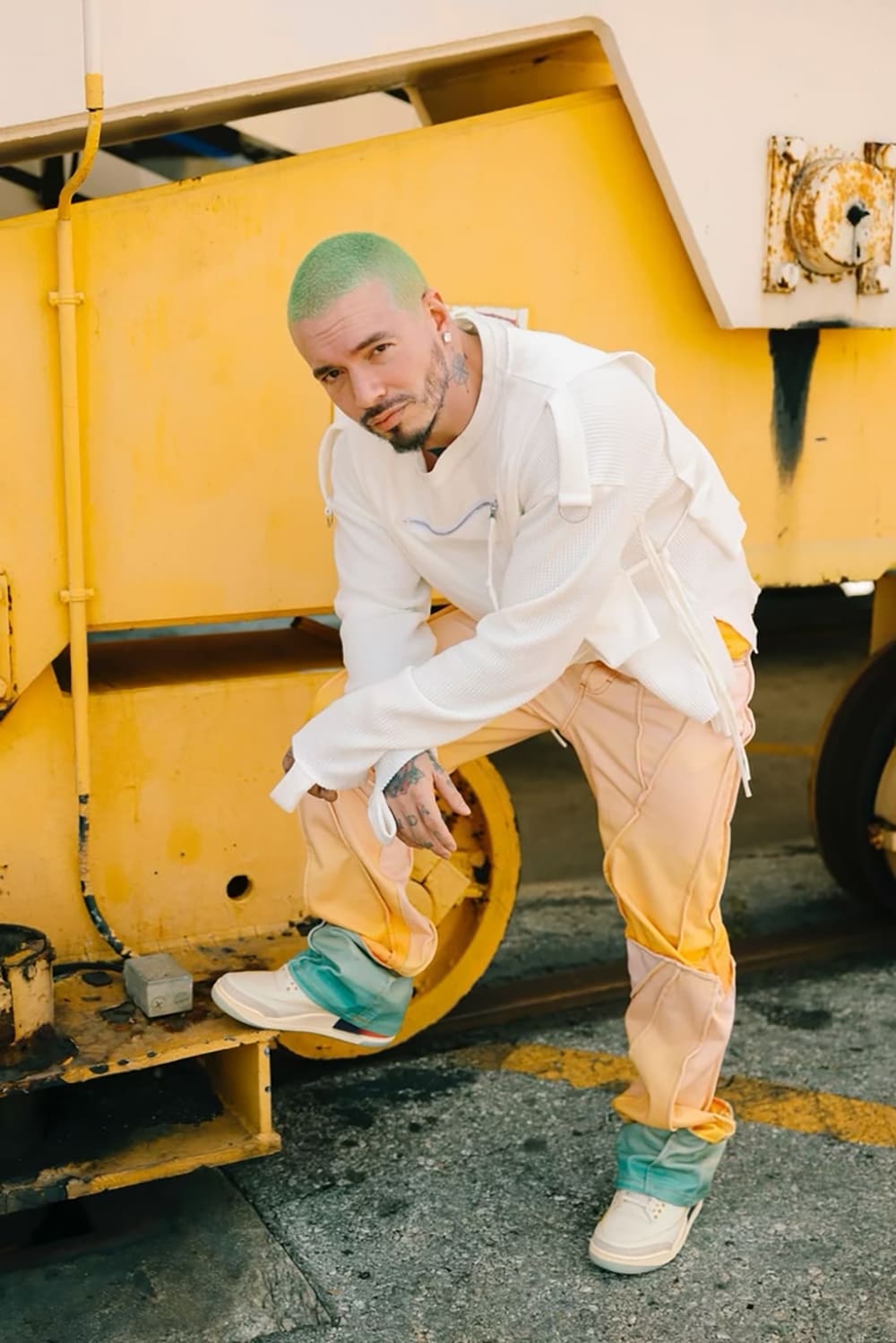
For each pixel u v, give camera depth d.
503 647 1.91
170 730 2.48
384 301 1.82
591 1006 3.20
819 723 5.53
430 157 2.48
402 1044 3.00
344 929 2.25
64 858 2.44
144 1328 2.10
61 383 2.27
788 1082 2.86
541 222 2.59
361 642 2.16
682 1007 2.19
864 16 2.69
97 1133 2.28
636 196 2.65
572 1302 2.19
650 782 2.11
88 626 2.37
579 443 1.84
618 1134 2.41
